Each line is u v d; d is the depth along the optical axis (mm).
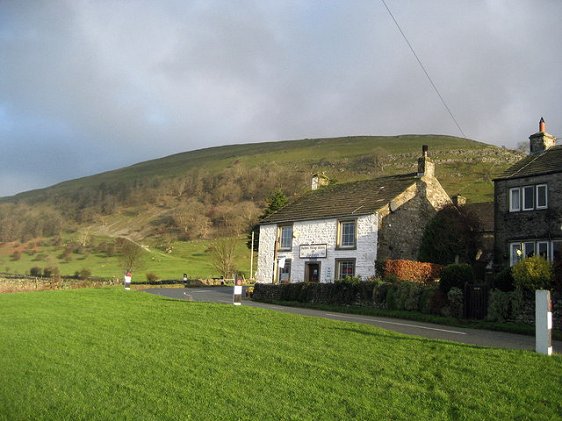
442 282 24188
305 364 12609
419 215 37625
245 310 21719
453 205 39469
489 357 12719
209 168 187000
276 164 178500
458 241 37625
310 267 39031
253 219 124562
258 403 10281
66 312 22328
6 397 11328
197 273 78062
